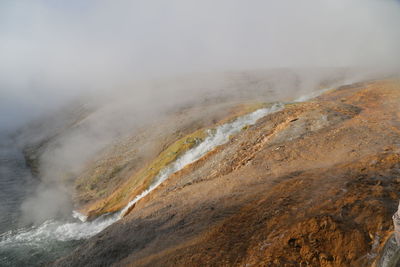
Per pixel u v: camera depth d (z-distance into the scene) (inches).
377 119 671.1
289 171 506.3
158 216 481.7
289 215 339.6
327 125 672.4
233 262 299.9
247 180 519.2
